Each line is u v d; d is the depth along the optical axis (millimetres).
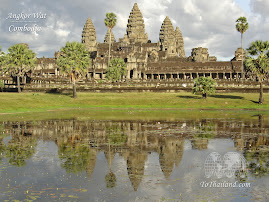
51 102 84750
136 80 137000
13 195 19422
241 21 138750
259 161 27062
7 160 27219
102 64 188750
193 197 19484
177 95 97250
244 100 87938
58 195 19531
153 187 21062
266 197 19484
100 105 84625
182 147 32531
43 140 36219
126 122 51688
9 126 46844
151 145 33438
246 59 85750
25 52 107188
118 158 28172
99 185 21328
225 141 35438
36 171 24156
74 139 36781
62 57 93750
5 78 125938
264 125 47844
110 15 141875
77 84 116188
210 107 80875
